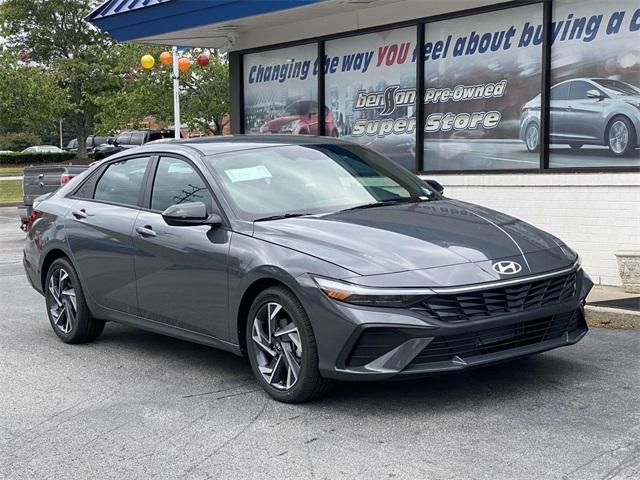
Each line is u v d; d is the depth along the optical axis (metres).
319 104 12.55
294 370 5.10
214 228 5.67
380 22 11.38
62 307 7.26
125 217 6.49
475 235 5.23
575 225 9.26
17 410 5.38
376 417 4.87
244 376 5.96
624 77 8.88
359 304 4.68
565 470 3.98
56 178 14.98
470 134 10.53
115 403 5.44
